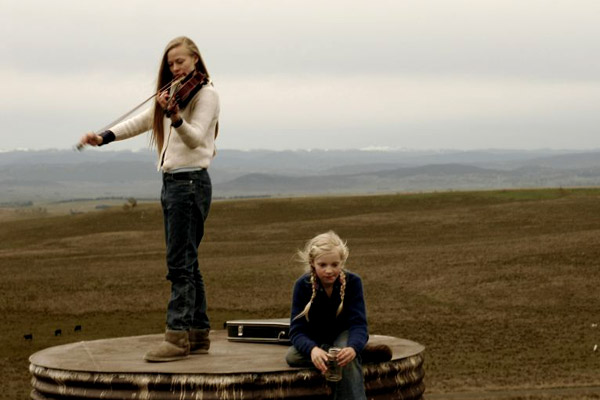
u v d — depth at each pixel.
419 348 6.94
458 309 38.19
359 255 63.09
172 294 6.75
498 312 36.97
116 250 79.19
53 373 6.23
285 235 89.06
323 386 6.02
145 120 7.18
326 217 107.62
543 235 69.81
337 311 6.19
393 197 123.38
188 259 6.75
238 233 92.94
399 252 63.88
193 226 6.80
